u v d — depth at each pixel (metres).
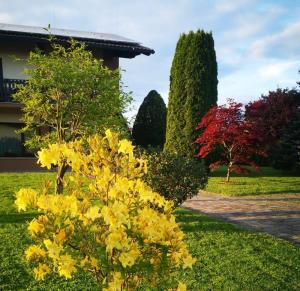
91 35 18.36
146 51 17.28
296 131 18.25
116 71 8.79
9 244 5.78
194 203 10.30
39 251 2.48
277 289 4.55
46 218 2.40
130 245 2.33
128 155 2.86
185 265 2.60
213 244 6.20
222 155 15.85
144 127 20.28
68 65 8.19
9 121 16.78
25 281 4.54
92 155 2.73
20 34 15.76
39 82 8.27
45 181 2.65
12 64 16.94
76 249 2.48
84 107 8.19
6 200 8.91
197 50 16.69
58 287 4.41
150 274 2.58
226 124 14.29
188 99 16.62
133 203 2.57
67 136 8.84
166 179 7.21
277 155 18.84
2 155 16.70
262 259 5.54
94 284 4.50
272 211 9.40
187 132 16.56
